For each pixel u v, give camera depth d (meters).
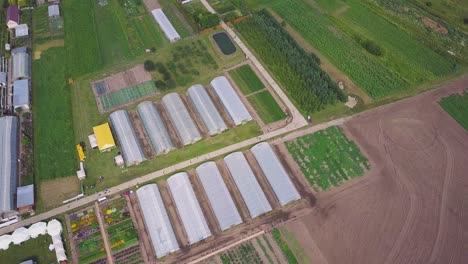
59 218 84.44
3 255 79.75
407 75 109.06
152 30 122.06
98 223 83.62
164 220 82.19
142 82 108.56
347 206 84.38
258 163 90.88
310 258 77.62
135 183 89.38
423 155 92.44
